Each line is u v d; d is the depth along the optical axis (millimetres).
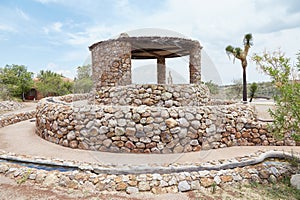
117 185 4637
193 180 4816
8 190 4527
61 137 7586
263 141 7578
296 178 4984
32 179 4922
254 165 5621
